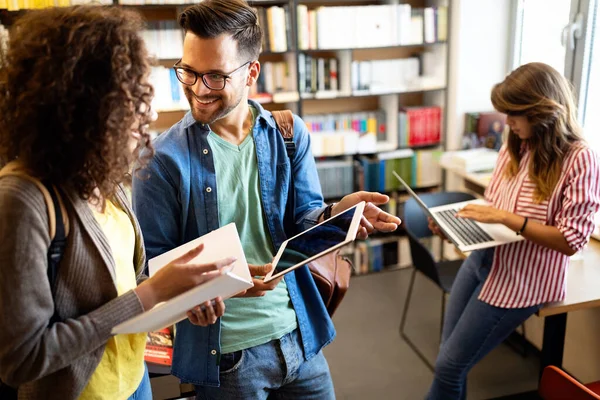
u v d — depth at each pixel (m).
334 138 3.93
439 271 3.16
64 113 0.89
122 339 1.14
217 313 1.12
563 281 2.07
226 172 1.46
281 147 1.54
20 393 1.06
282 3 3.68
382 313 3.62
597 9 3.04
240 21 1.30
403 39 3.81
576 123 1.96
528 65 1.98
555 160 1.95
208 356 1.45
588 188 1.88
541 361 2.43
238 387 1.47
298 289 1.58
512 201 2.13
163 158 1.41
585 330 2.67
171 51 3.44
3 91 0.92
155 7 3.48
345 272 1.81
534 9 3.60
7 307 0.89
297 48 3.64
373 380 2.91
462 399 2.33
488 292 2.11
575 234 1.89
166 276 1.02
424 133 4.11
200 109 1.33
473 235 2.12
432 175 4.17
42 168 0.92
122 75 0.92
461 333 2.17
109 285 1.04
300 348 1.56
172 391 1.98
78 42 0.89
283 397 1.64
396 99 3.99
